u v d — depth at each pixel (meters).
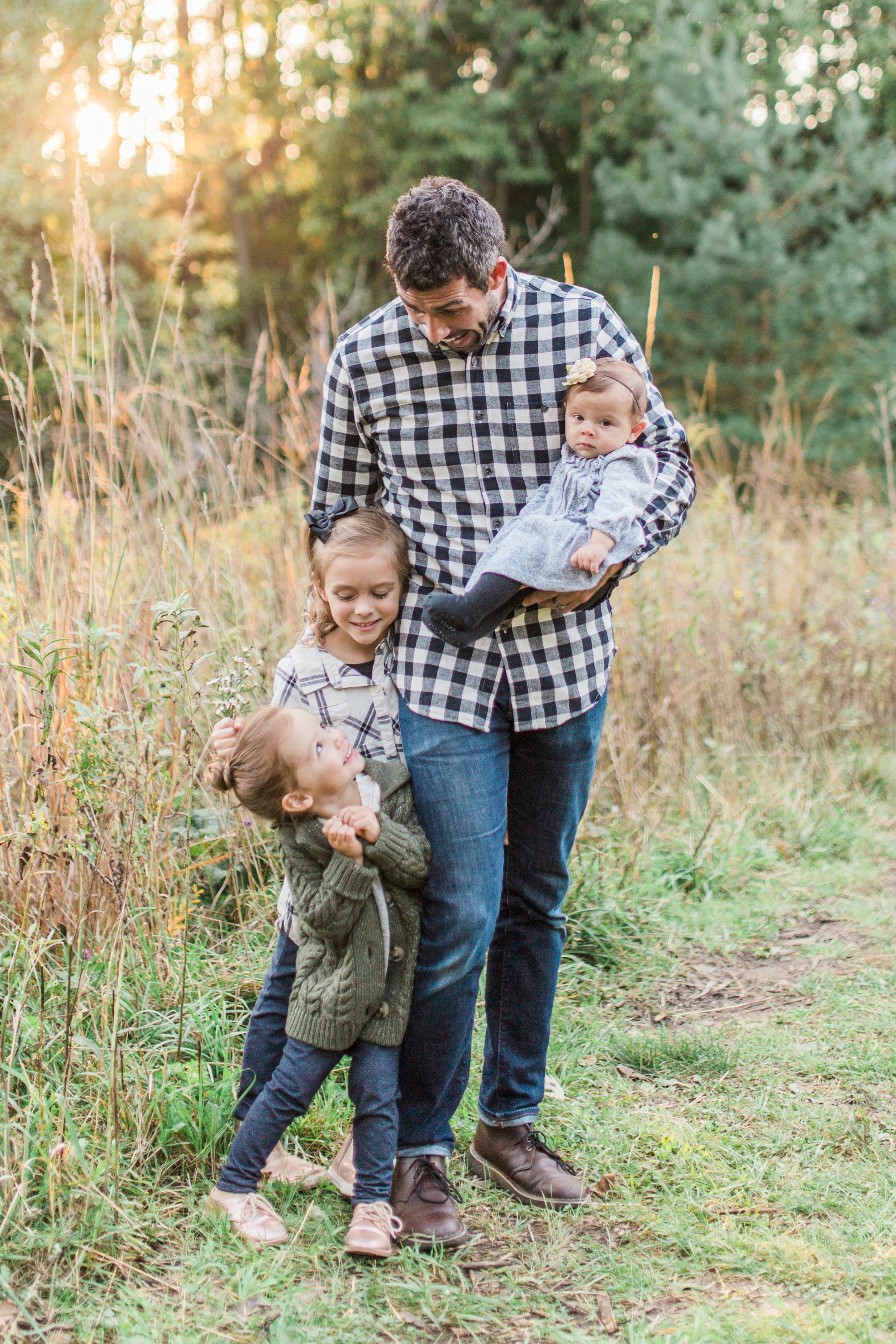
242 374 7.76
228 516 4.02
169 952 2.82
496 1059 2.30
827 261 15.37
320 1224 2.11
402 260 1.85
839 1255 2.05
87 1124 2.26
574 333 2.06
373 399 2.10
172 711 3.01
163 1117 2.28
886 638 5.69
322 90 18.75
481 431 2.07
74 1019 2.43
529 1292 1.97
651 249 17.44
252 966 2.97
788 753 5.05
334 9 17.84
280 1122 2.07
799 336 15.23
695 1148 2.42
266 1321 1.86
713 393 15.39
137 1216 2.08
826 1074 2.74
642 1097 2.66
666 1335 1.84
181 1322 1.83
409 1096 2.14
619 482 2.01
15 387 3.27
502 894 2.29
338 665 2.13
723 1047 2.88
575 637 2.15
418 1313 1.90
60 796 2.64
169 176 16.28
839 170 16.05
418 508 2.12
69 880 2.63
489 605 1.96
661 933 3.66
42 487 3.15
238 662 2.77
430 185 1.87
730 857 4.17
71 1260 1.96
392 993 2.07
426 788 2.07
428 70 19.05
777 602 5.80
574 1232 2.15
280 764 1.98
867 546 6.31
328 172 18.67
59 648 2.57
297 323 18.31
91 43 14.38
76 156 3.25
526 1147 2.28
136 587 3.49
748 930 3.69
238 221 18.42
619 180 16.56
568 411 2.05
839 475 11.47
